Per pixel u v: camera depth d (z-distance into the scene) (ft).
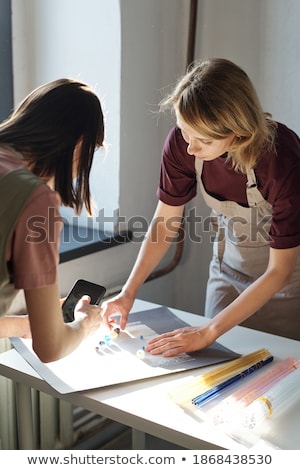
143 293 7.22
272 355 4.69
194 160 5.01
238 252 5.58
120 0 6.10
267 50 6.62
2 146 3.33
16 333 4.45
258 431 3.76
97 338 4.82
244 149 4.39
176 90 4.24
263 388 4.16
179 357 4.58
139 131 6.72
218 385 4.16
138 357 4.55
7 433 5.86
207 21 6.88
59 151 3.42
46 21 6.55
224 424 3.78
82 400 4.10
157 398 4.07
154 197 7.17
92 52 6.39
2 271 3.18
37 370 4.33
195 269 7.69
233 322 4.66
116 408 3.96
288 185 4.56
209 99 3.95
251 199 5.01
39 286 3.22
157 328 5.07
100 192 6.73
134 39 6.38
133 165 6.73
